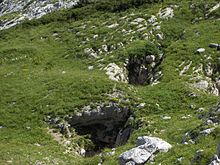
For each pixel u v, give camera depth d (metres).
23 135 34.88
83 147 35.47
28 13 89.00
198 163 18.27
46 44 61.91
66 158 30.73
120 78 46.97
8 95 43.03
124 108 37.38
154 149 22.03
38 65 54.06
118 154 24.53
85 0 76.44
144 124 32.16
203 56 47.00
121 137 34.84
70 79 44.38
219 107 26.44
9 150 30.23
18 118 37.88
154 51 50.69
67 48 58.06
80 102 38.75
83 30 63.34
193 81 41.88
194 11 60.84
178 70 45.09
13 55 57.94
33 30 70.12
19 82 46.88
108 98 38.81
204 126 22.98
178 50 49.09
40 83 45.50
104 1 72.50
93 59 52.69
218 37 50.66
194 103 36.16
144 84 46.41
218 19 56.84
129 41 55.09
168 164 19.64
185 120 30.83
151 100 37.66
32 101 40.72
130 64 49.69
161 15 61.44
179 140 24.52
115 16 65.81
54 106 39.00
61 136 35.56
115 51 52.84
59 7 83.81
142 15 62.25
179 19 59.78
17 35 69.38
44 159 29.05
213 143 19.95
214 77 44.50
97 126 37.88
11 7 99.88
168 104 36.78
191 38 52.06
